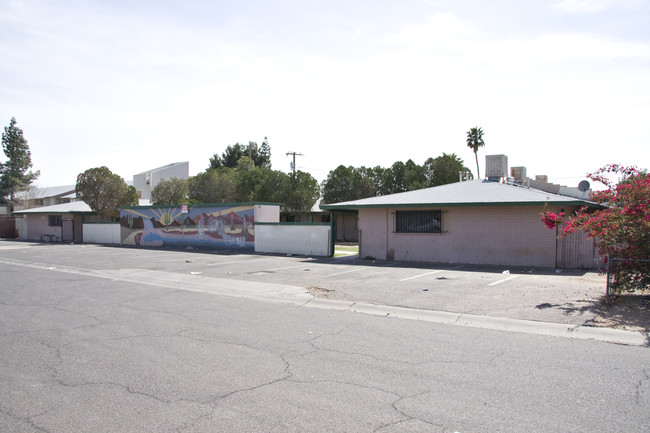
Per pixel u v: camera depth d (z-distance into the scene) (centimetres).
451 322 873
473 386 529
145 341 721
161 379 549
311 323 856
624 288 998
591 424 432
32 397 494
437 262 1938
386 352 665
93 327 816
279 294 1200
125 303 1062
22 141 6556
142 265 1933
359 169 3756
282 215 3981
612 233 981
